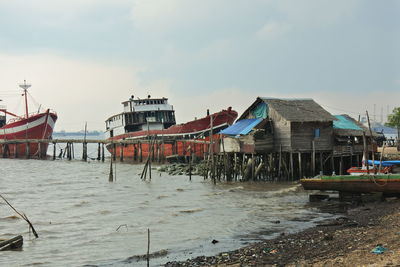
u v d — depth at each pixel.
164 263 18.73
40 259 20.06
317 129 45.91
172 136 74.62
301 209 30.44
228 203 34.12
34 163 81.75
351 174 33.88
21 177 58.66
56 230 25.94
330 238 19.53
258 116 48.81
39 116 90.12
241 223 26.58
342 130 48.56
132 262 19.22
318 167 47.69
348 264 14.49
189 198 37.56
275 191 39.25
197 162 68.62
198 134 70.94
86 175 61.06
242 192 39.47
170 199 37.31
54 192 43.41
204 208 32.28
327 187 32.25
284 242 20.28
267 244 20.33
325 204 31.72
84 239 23.70
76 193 42.47
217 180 49.44
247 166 46.66
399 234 18.33
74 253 20.98
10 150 93.75
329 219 26.36
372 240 18.03
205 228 25.59
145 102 81.31
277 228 24.77
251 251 19.03
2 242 21.83
